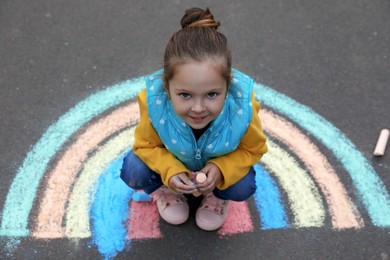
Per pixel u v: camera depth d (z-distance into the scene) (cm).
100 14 335
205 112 180
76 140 271
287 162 265
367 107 290
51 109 284
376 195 254
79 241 235
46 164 261
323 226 243
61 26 327
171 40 177
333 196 253
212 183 203
